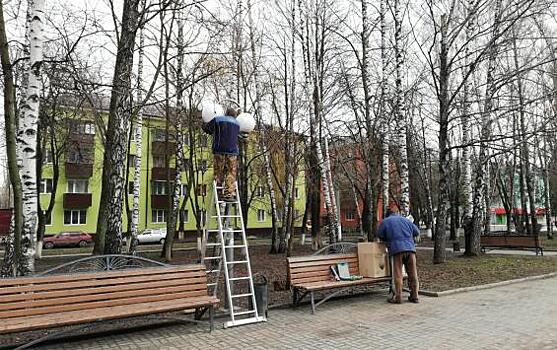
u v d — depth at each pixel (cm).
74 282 556
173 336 603
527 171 2850
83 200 3706
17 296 514
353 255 877
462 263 1438
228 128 759
